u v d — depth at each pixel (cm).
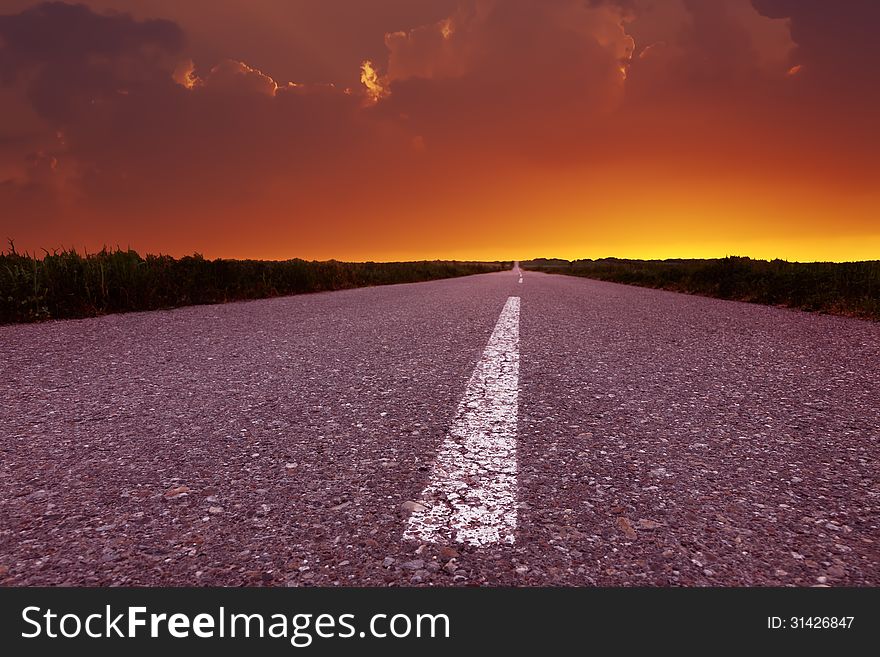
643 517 151
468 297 1006
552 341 460
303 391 289
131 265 757
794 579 125
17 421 237
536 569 127
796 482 175
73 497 163
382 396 279
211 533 142
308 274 1262
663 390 294
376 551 134
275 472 181
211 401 269
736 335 497
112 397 276
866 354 401
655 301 925
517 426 231
